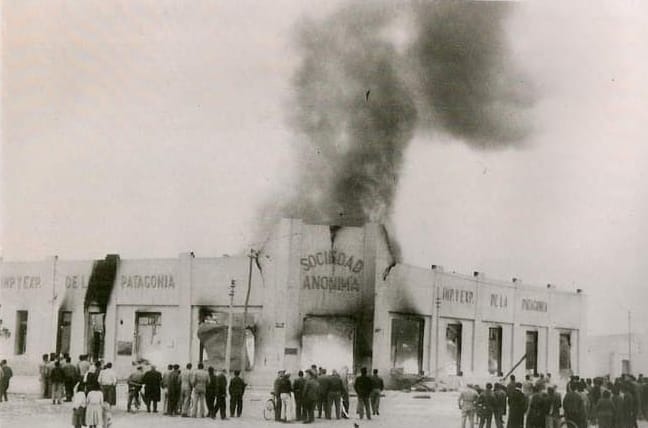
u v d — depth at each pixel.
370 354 26.23
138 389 21.38
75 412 18.27
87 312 27.00
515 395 18.91
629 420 20.62
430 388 26.50
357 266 26.25
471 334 26.91
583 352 26.58
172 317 26.98
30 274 26.72
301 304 26.20
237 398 20.77
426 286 26.27
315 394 20.36
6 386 22.64
